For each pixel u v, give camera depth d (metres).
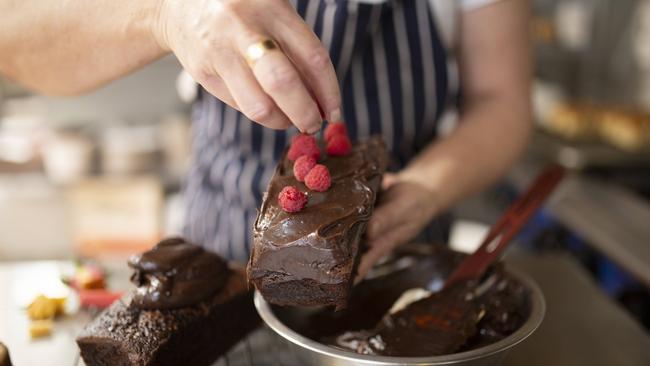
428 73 0.93
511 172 1.69
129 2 0.63
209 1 0.55
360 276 0.68
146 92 2.00
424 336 0.65
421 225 0.75
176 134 1.87
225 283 0.73
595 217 1.31
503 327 0.67
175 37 0.58
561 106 2.01
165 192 1.83
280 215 0.59
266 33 0.55
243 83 0.55
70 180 1.77
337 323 0.72
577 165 1.64
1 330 0.76
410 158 0.98
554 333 0.79
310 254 0.57
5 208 1.70
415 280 0.77
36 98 1.93
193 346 0.69
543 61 2.16
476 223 1.82
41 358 0.71
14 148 1.80
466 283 0.70
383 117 0.93
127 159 1.80
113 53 0.67
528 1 0.95
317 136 0.84
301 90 0.53
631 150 1.70
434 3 0.92
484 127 0.89
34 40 0.69
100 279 0.83
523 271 0.94
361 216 0.59
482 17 0.92
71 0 0.66
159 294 0.67
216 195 0.99
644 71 1.88
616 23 2.01
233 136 0.94
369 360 0.58
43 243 1.72
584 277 0.93
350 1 0.86
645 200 1.48
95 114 1.99
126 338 0.65
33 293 0.84
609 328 0.80
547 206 1.44
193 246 0.72
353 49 0.89
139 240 1.66
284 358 0.73
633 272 1.08
